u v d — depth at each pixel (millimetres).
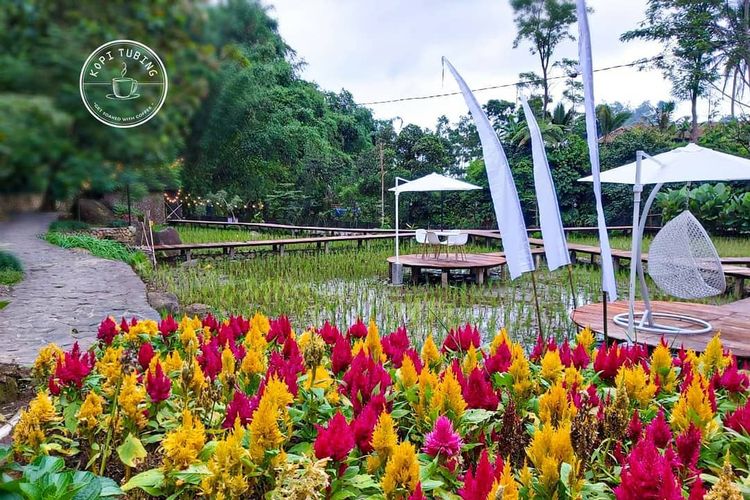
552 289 8461
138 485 1603
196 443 1637
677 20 16594
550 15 22375
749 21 16234
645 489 1368
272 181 18453
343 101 31469
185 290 7523
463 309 6770
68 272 7152
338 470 1564
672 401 2273
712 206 15492
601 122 23172
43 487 1378
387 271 10227
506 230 3102
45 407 1933
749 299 5570
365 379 2119
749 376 2533
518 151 19797
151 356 2547
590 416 1789
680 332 4148
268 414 1624
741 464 1851
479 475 1330
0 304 1415
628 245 13734
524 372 2307
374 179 20734
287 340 2688
